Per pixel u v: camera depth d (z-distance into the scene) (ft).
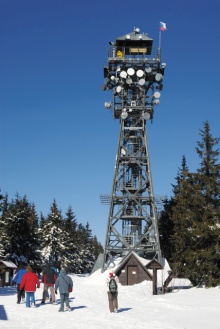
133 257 196.13
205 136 150.00
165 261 206.18
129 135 224.74
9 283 165.48
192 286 143.23
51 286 81.82
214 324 62.23
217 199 145.79
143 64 219.61
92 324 58.29
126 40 220.23
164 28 219.20
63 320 61.77
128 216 208.54
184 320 66.03
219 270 135.54
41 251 265.75
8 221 223.92
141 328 55.62
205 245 141.18
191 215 144.05
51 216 279.49
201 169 148.97
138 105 221.66
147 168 216.74
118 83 221.46
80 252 355.36
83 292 124.16
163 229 247.50
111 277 75.66
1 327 51.47
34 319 61.77
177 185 246.88
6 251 219.41
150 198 211.20
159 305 88.84
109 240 208.64
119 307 82.99
